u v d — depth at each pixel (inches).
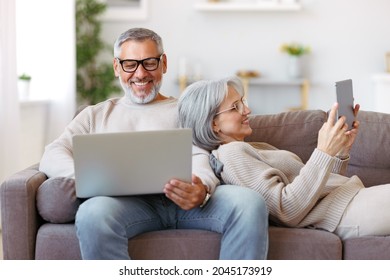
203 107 88.3
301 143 99.9
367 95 254.2
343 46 253.8
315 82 255.9
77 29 242.1
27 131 187.0
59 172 84.6
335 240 76.9
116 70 96.2
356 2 251.8
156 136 73.1
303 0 253.3
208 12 255.6
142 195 82.1
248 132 90.3
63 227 79.6
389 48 252.1
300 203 78.5
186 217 81.1
